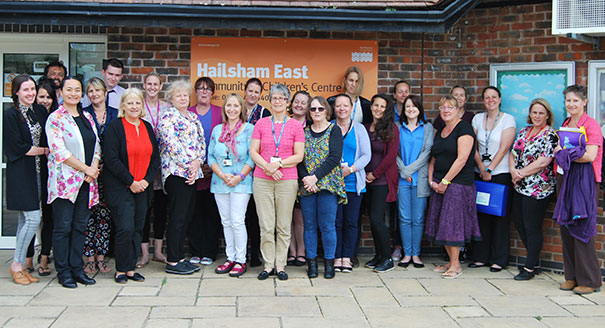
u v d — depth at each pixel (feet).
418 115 19.75
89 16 18.97
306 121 19.43
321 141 17.76
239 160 18.33
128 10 18.80
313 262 18.33
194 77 21.11
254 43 21.16
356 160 18.70
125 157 16.85
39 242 19.15
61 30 21.16
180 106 18.01
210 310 14.97
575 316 15.07
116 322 13.98
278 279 18.06
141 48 20.95
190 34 21.03
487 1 21.22
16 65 21.74
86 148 16.72
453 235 18.49
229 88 21.18
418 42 21.75
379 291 16.98
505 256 19.74
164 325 13.84
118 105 19.22
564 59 20.07
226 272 18.66
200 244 20.17
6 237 21.68
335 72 21.44
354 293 16.72
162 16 19.03
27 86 16.49
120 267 17.30
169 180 17.99
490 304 15.96
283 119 17.93
